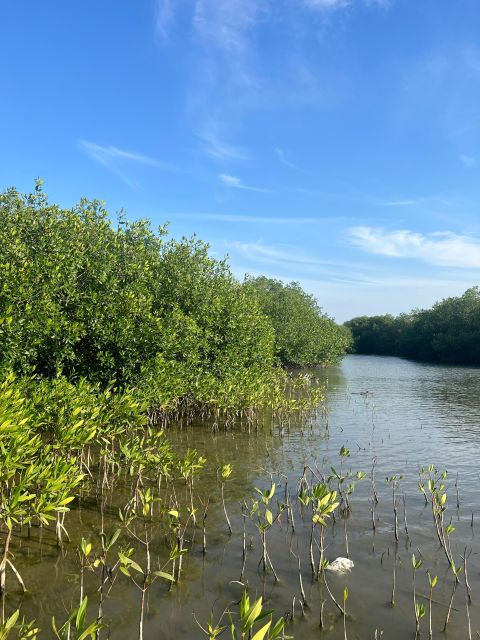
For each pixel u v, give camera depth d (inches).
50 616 210.2
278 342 1589.6
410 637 200.8
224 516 329.4
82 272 579.2
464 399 994.1
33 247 541.6
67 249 549.3
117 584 236.7
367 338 3863.2
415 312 3474.4
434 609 221.5
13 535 287.1
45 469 269.0
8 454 257.1
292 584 241.3
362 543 290.5
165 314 642.2
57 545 276.2
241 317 776.3
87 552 215.6
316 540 294.5
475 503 361.1
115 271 618.8
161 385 560.4
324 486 275.6
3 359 439.2
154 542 285.7
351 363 2578.7
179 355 661.9
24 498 235.9
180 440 562.9
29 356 473.1
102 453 367.2
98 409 384.2
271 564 261.3
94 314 538.9
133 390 521.3
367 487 397.1
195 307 737.0
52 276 504.1
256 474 430.9
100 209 671.8
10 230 530.3
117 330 556.1
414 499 368.5
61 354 498.6
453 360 2625.5
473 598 230.4
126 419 433.4
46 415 368.5
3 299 460.4
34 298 483.5
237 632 201.9
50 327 479.5
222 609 219.1
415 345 3068.4
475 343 2458.2
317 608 220.7
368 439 585.6
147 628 203.9
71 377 524.7
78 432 345.4
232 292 856.9
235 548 280.5
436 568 260.1
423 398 1010.7
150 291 693.9
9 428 278.4
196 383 634.8
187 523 309.1
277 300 1819.6
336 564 260.5
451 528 268.5
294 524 319.0
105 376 555.8
